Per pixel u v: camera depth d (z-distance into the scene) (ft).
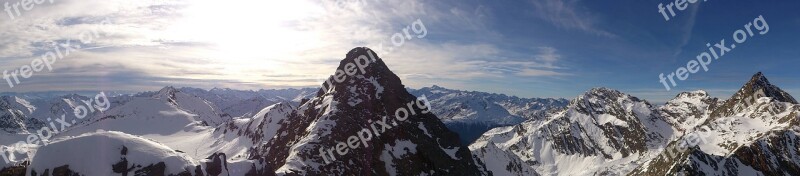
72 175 218.38
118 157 228.43
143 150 237.04
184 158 248.32
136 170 227.81
